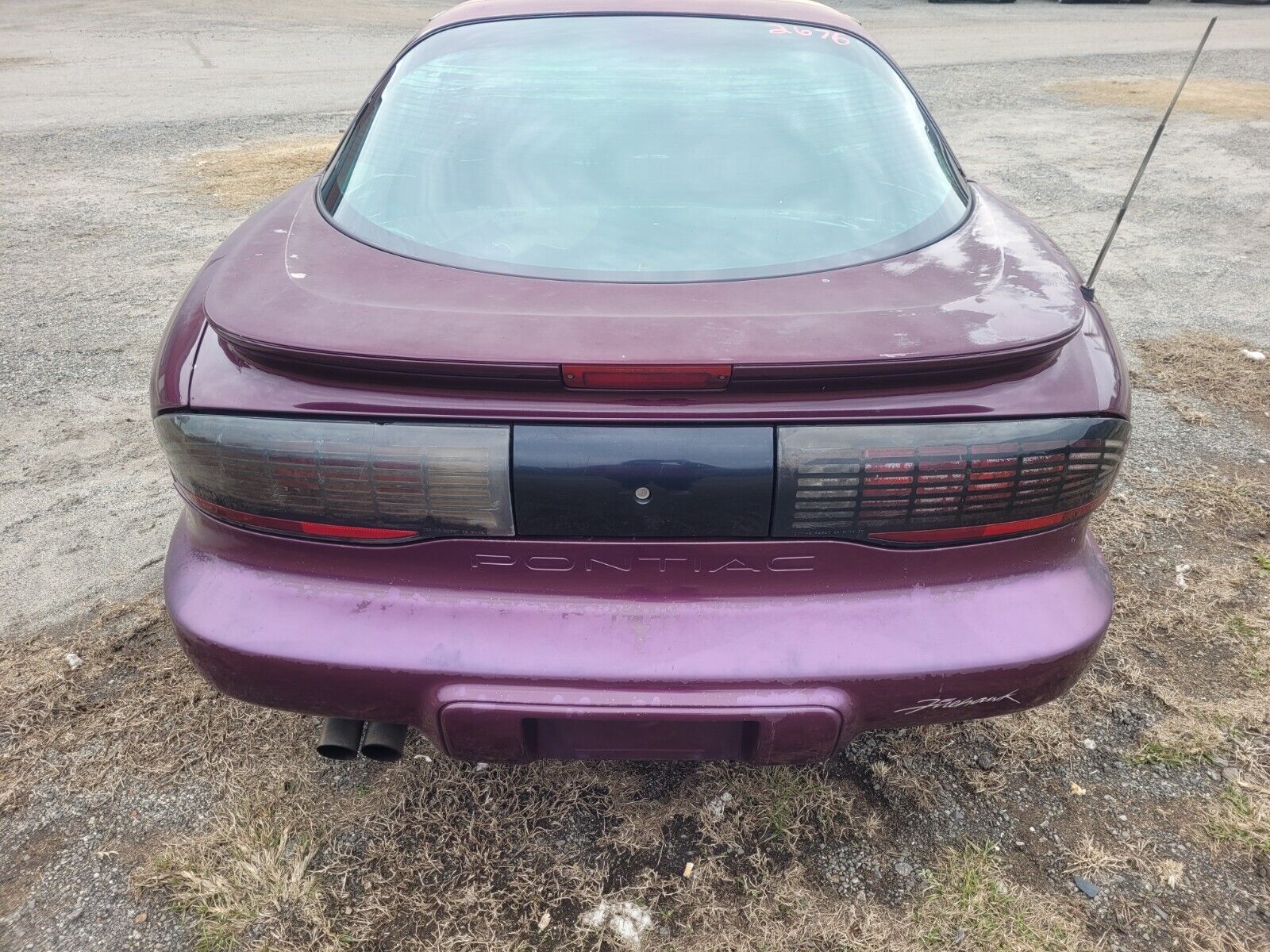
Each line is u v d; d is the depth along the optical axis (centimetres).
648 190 174
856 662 139
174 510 284
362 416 133
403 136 191
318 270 157
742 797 187
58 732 200
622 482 132
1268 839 176
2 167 691
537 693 139
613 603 142
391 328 135
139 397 355
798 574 141
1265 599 244
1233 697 212
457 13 228
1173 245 549
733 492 133
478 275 155
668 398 131
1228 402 354
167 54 1227
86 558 259
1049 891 167
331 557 143
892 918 163
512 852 175
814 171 179
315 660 142
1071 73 1170
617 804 185
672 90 193
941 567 143
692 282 154
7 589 245
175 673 217
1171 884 168
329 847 175
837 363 126
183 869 170
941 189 191
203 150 746
